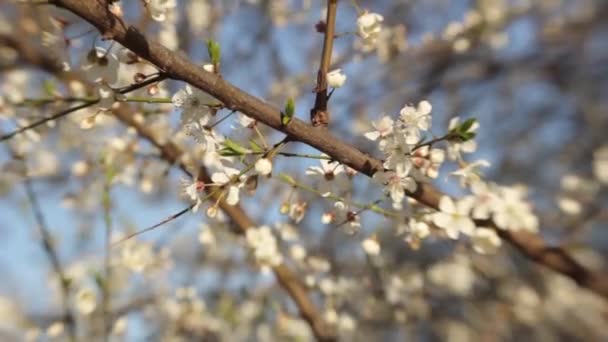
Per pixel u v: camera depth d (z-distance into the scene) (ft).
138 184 1.84
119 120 1.41
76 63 0.92
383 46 1.48
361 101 2.26
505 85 2.94
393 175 0.91
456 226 1.00
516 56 2.79
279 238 1.53
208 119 0.84
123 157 1.44
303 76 2.01
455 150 0.98
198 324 1.86
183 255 2.21
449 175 1.01
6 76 1.71
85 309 1.39
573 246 1.27
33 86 1.70
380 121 0.89
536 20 2.82
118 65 0.83
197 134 0.85
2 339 2.35
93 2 0.74
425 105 0.88
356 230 1.01
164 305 1.90
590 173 2.96
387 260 1.81
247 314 1.87
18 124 1.28
